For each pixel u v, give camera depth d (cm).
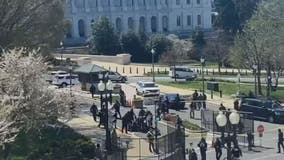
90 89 8469
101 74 8869
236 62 10006
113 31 16375
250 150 5322
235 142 4641
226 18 19975
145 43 16175
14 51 5456
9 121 3625
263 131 5878
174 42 16062
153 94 8262
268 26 9431
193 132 5991
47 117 4619
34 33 7238
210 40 18738
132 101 7594
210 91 9125
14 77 4284
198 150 5297
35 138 5059
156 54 15838
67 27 7894
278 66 9400
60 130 5516
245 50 9625
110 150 4731
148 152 5075
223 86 9875
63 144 4809
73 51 16975
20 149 4734
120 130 6075
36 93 4384
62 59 13175
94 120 6512
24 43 6819
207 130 6047
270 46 9131
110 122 6281
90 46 16625
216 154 4741
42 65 4709
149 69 13250
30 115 4350
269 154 5144
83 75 9062
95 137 5650
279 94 9069
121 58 14300
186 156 4997
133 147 5281
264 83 10556
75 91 8881
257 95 8444
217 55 15150
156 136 5094
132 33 16275
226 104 7850
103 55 15688
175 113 7231
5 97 3819
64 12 8212
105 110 5338
